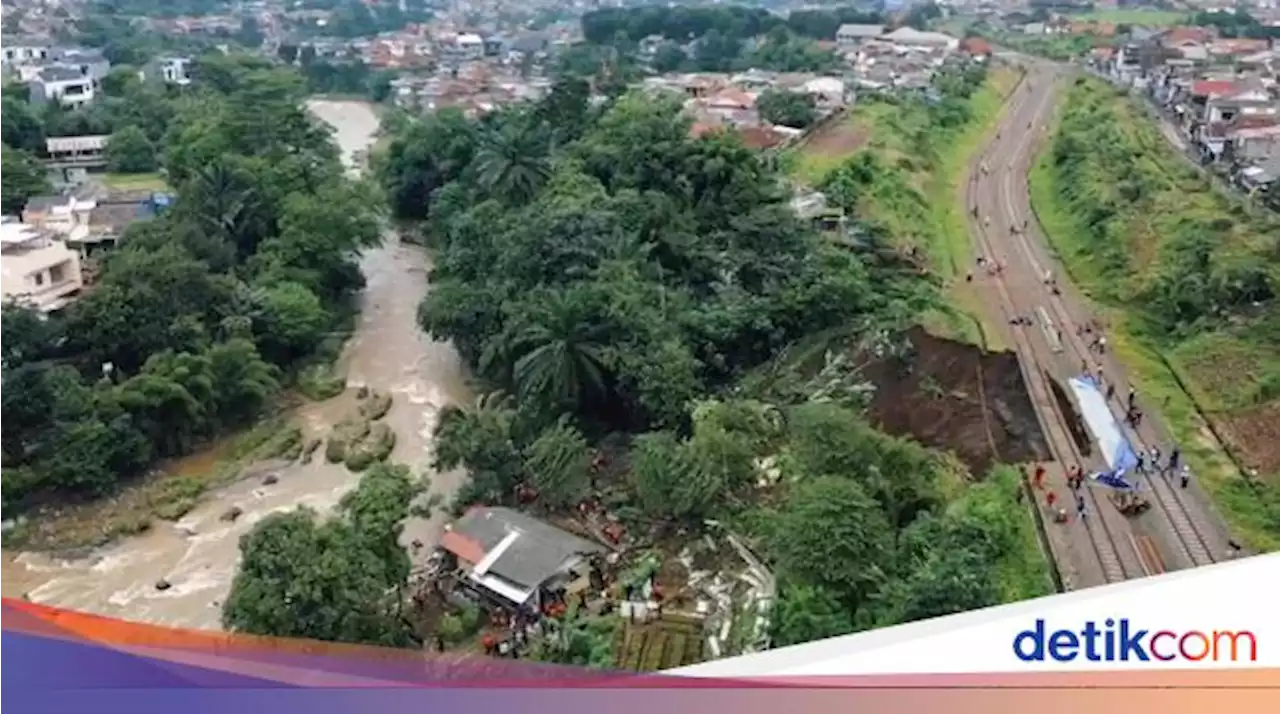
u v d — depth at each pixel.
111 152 117.06
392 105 160.00
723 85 132.50
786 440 53.44
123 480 60.72
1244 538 42.91
